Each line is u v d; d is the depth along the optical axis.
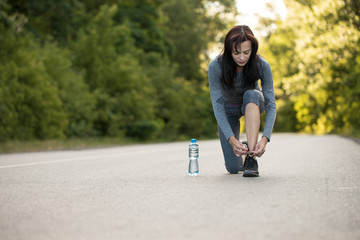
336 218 3.13
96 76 23.64
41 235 2.76
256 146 5.07
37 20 24.56
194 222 3.05
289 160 8.16
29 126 17.42
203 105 33.72
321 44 23.56
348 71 24.94
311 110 34.59
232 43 4.81
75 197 4.17
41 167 7.48
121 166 7.52
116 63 24.02
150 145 17.81
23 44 17.98
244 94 5.25
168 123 30.19
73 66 23.34
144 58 31.33
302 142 16.95
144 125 24.25
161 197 4.07
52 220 3.18
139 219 3.17
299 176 5.53
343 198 3.90
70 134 20.62
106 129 23.72
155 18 35.31
